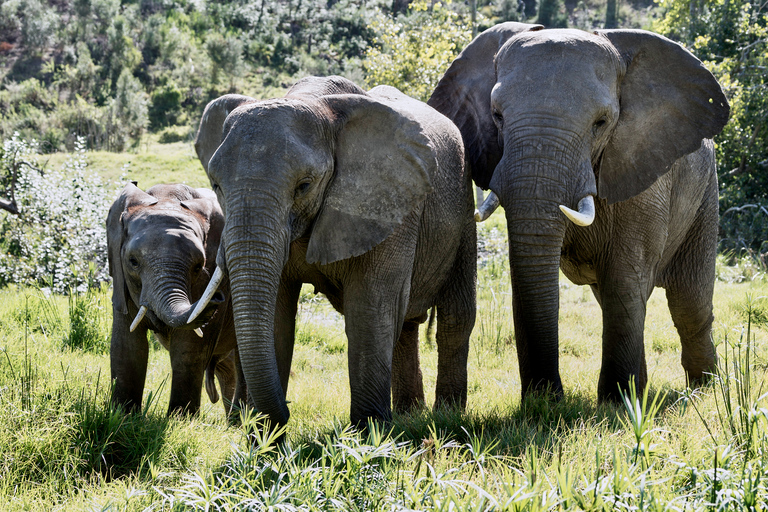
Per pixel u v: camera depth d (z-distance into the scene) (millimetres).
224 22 118438
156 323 7727
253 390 6031
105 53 101688
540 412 7391
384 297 7152
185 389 8117
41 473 6070
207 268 8188
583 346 13141
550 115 7430
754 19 28469
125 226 7898
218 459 6383
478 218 7355
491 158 8688
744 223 23828
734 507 4305
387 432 6969
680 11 39938
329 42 113875
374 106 6625
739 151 25656
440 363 9305
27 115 75000
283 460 5766
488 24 99938
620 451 5441
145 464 6297
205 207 8398
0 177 22594
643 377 9992
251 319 5883
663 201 8461
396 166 6645
